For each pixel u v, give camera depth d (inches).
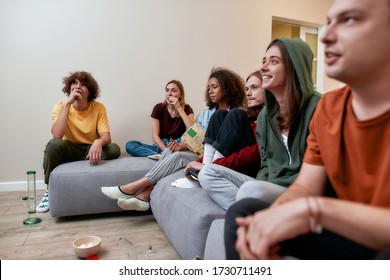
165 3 109.6
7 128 95.6
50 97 98.7
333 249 23.1
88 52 101.6
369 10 19.8
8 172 96.5
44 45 97.1
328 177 27.8
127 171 73.7
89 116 86.2
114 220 71.7
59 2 97.7
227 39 119.6
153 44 108.8
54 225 67.8
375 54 20.2
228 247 24.8
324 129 26.8
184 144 78.5
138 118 108.5
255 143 54.2
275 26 151.5
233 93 71.7
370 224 18.4
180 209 50.7
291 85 39.7
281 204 22.4
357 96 23.3
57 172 69.3
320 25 144.4
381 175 22.2
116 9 103.7
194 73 115.0
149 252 54.4
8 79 94.6
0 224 67.8
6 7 92.9
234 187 45.3
